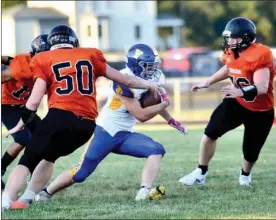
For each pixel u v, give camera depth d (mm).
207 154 18594
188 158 25375
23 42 115000
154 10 128875
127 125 16531
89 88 14984
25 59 16281
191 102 50719
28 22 115000
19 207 15070
